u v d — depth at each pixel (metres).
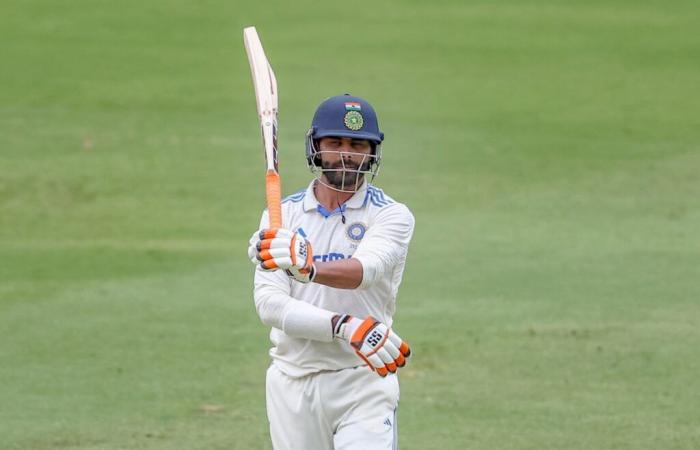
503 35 89.44
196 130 66.00
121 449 25.53
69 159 60.06
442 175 58.12
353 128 17.05
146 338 34.81
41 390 29.92
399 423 27.48
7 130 64.94
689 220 50.41
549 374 31.36
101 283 41.38
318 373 17.25
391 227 17.19
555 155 62.31
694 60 83.31
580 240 47.25
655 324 36.00
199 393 29.80
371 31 89.38
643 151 63.16
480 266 43.28
